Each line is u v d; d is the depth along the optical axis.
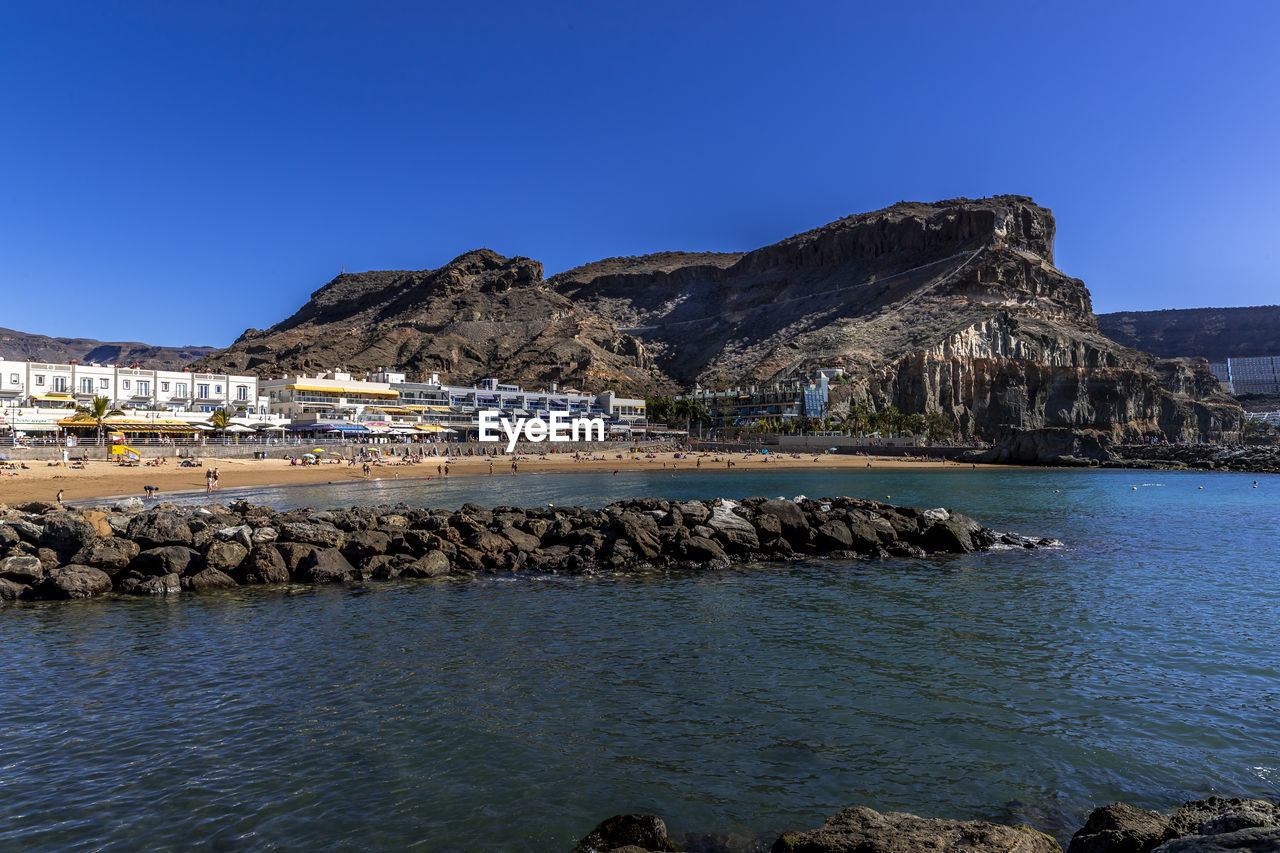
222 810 12.40
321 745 14.99
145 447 96.31
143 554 30.80
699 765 14.23
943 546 41.00
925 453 177.00
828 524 40.22
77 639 22.72
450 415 172.50
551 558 35.16
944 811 12.59
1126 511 65.56
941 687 18.66
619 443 165.38
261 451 106.56
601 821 12.15
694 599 28.80
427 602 28.06
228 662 20.42
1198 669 20.22
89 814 12.25
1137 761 14.56
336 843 11.45
